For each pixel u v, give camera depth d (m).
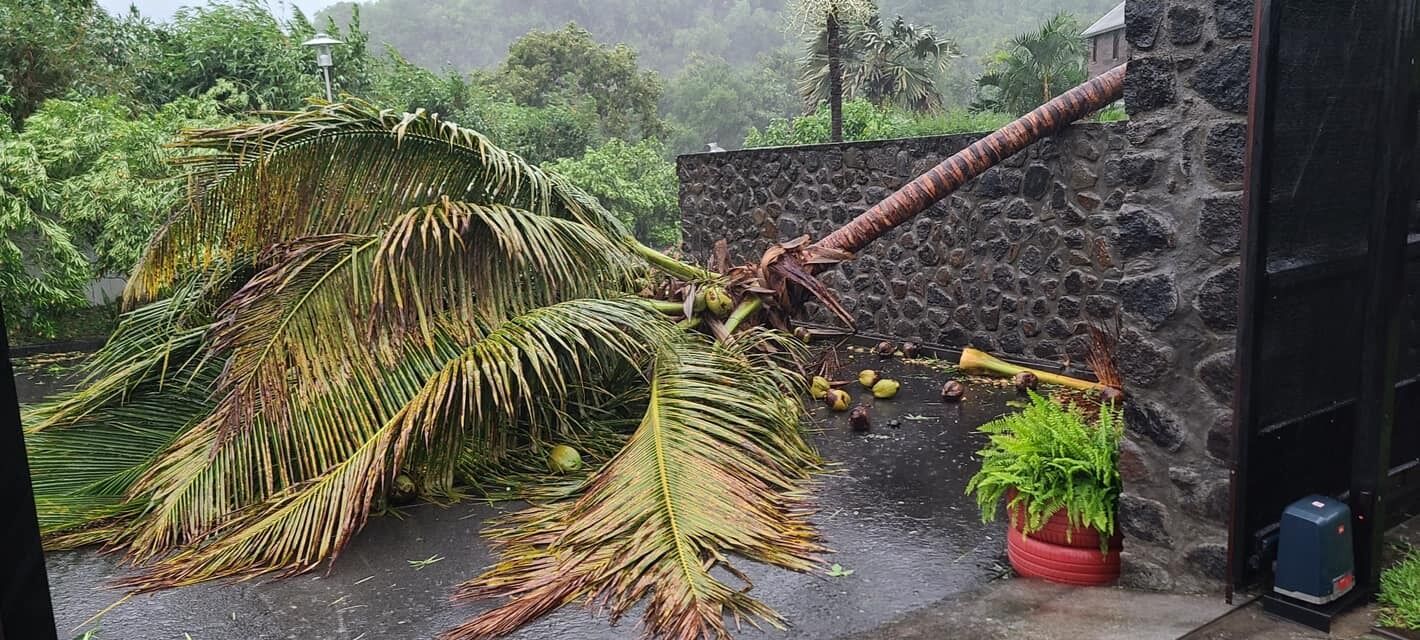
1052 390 5.70
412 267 4.32
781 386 5.27
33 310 9.64
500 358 4.08
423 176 5.00
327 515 3.68
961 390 5.73
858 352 7.42
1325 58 2.54
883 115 16.06
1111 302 5.73
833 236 6.04
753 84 55.12
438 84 21.83
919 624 2.80
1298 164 2.52
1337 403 2.88
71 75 11.84
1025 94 21.81
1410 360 3.18
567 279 4.62
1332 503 2.58
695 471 3.69
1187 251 2.67
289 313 4.14
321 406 4.06
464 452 4.38
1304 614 2.53
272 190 4.73
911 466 4.49
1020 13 56.06
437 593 3.28
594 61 37.22
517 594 3.18
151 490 4.16
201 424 4.25
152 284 4.77
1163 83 2.65
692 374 4.44
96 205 9.48
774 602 3.05
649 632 2.86
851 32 21.91
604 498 3.66
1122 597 2.83
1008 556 3.29
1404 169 2.52
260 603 3.26
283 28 17.80
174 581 3.47
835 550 3.48
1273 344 2.58
